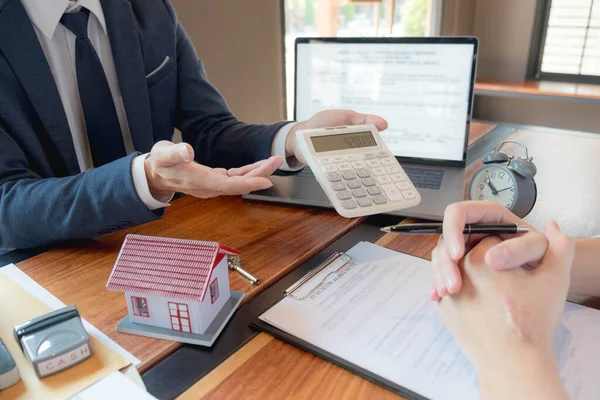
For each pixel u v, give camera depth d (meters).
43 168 0.81
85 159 0.97
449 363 0.42
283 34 1.92
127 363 0.43
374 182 0.66
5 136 0.74
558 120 2.87
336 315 0.50
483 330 0.39
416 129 0.90
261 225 0.72
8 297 0.53
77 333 0.43
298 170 0.87
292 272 0.59
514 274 0.41
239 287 0.55
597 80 2.73
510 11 2.79
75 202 0.62
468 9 2.87
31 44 0.78
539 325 0.38
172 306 0.46
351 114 0.76
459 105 0.87
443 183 0.83
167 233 0.70
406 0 2.51
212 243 0.49
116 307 0.52
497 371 0.36
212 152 0.95
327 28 2.12
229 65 1.69
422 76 0.88
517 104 2.97
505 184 0.72
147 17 0.98
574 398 0.39
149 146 0.97
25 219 0.64
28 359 0.42
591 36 2.68
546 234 0.44
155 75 0.98
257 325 0.48
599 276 0.52
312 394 0.40
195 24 1.51
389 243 0.66
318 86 0.94
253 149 0.86
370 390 0.40
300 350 0.45
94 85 0.90
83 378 0.41
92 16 0.91
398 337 0.46
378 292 0.54
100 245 0.67
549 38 2.80
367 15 2.31
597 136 1.25
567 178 0.94
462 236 0.44
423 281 0.56
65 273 0.59
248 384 0.41
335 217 0.75
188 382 0.41
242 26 1.70
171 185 0.60
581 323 0.48
